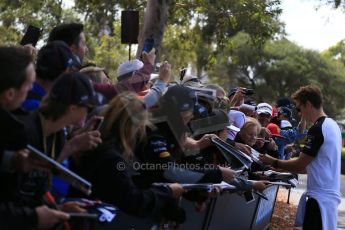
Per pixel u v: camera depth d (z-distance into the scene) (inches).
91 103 142.7
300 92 250.4
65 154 143.7
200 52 1015.0
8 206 123.9
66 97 139.1
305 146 245.6
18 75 124.4
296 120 461.7
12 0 729.0
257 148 297.6
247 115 330.6
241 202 262.7
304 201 249.3
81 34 212.5
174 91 183.9
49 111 140.0
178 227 193.8
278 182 261.6
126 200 154.9
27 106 154.2
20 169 126.0
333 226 244.2
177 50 894.4
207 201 208.2
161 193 166.7
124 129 159.2
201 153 213.9
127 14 356.8
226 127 224.8
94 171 154.2
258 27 688.4
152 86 209.9
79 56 212.4
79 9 730.2
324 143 242.1
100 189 154.8
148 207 161.0
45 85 161.6
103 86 203.3
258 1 669.9
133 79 220.4
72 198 156.4
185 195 194.4
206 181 193.2
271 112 379.9
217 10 674.8
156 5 475.8
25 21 821.9
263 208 322.7
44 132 141.2
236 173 208.4
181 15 697.0
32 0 674.2
